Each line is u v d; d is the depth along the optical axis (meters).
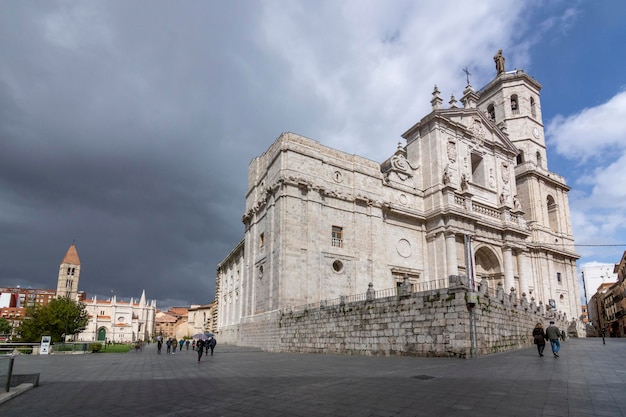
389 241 43.44
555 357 19.03
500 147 54.59
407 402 9.90
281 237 36.44
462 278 21.86
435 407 9.24
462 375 14.12
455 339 21.14
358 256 40.47
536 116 66.12
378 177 44.34
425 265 45.12
